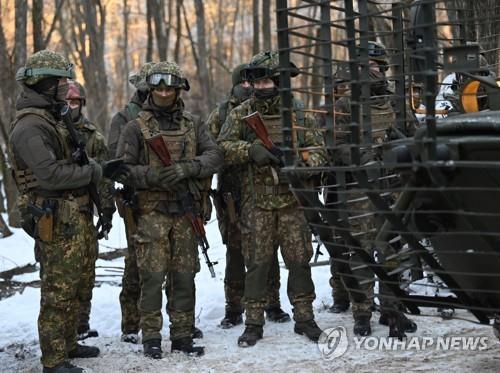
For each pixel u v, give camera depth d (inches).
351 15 143.9
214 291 271.3
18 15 446.3
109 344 211.8
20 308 258.8
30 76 175.9
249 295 208.1
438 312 234.5
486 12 218.4
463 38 173.5
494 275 133.4
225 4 1397.6
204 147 203.8
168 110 198.5
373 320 232.8
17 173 178.4
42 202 175.6
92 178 179.8
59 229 176.2
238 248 228.2
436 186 127.6
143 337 197.8
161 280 196.5
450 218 135.0
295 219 207.0
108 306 252.1
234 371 183.3
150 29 746.8
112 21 1360.7
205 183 202.4
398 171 135.3
